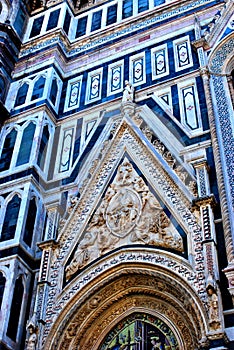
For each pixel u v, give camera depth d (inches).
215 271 504.1
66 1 991.6
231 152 613.3
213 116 658.8
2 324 559.5
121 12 943.7
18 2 983.6
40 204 694.5
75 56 904.3
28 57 903.1
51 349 539.2
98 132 754.8
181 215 573.3
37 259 640.4
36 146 737.0
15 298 591.2
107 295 572.1
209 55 747.4
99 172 669.3
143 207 606.2
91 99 814.5
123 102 736.3
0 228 658.2
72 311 559.5
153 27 859.4
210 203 557.9
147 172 636.1
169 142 665.6
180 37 816.3
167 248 553.9
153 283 553.3
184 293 512.1
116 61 850.8
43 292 578.2
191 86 732.7
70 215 638.5
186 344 519.5
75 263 593.3
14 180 706.8
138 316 563.8
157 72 785.6
